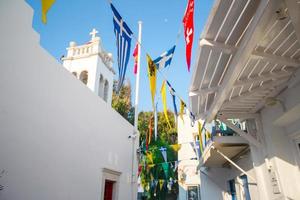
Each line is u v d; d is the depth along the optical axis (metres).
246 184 8.34
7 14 4.47
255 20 2.52
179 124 15.73
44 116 5.17
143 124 19.00
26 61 4.82
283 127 5.30
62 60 11.26
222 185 11.65
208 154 8.95
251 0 2.69
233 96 4.92
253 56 3.62
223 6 2.79
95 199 6.88
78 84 6.67
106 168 7.67
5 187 4.04
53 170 5.26
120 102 19.17
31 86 4.89
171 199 16.48
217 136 7.38
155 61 5.04
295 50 3.75
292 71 4.34
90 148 6.92
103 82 10.96
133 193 9.55
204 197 11.81
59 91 5.79
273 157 5.29
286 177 5.02
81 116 6.65
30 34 5.00
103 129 7.86
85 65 10.70
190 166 14.66
